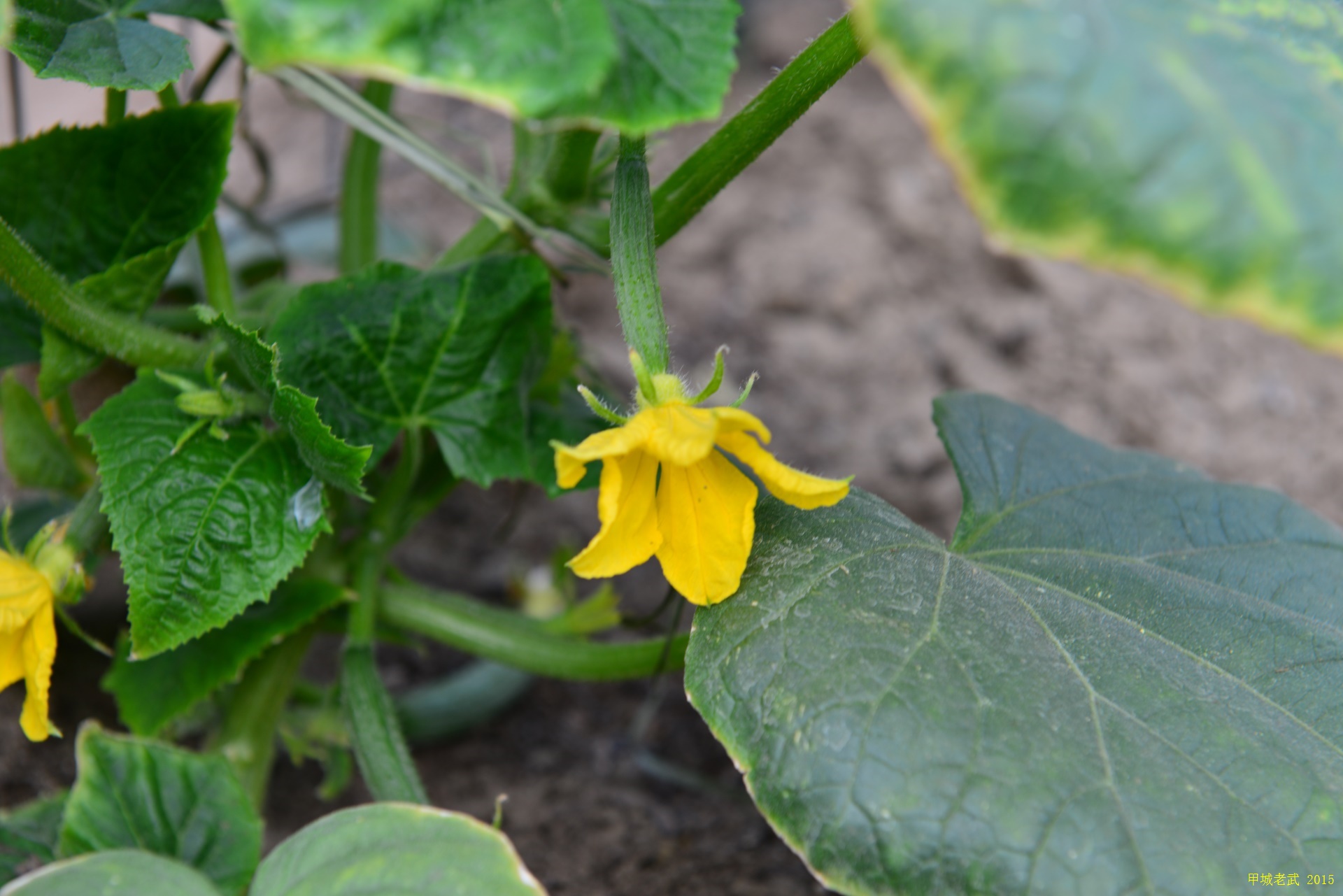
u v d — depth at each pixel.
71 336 0.49
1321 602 0.48
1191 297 0.39
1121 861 0.42
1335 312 0.39
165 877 0.43
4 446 0.52
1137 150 0.39
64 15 0.47
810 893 0.55
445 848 0.43
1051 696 0.44
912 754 0.43
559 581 0.58
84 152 0.50
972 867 0.42
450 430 0.50
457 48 0.40
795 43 0.95
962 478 0.50
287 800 0.58
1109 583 0.47
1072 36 0.40
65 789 0.55
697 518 0.44
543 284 0.51
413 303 0.50
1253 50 0.41
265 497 0.47
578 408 0.54
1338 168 0.40
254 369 0.47
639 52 0.42
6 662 0.47
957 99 0.39
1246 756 0.44
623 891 0.55
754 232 0.83
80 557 0.47
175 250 0.50
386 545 0.52
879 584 0.45
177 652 0.50
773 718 0.44
